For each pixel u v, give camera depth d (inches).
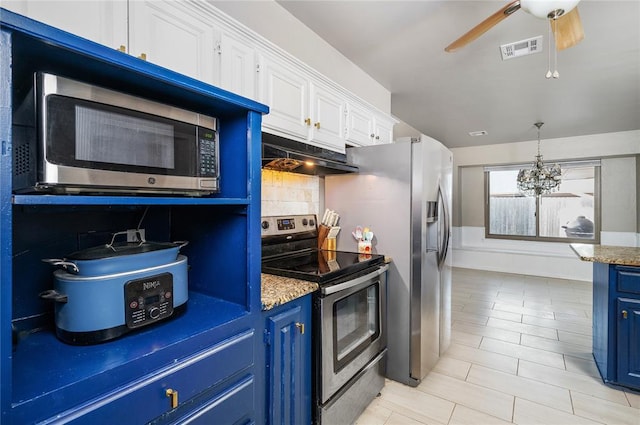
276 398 50.8
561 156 209.2
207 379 38.8
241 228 48.1
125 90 39.5
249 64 63.6
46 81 29.6
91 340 34.1
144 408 32.1
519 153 223.8
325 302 60.4
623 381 83.0
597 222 204.4
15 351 33.2
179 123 41.7
